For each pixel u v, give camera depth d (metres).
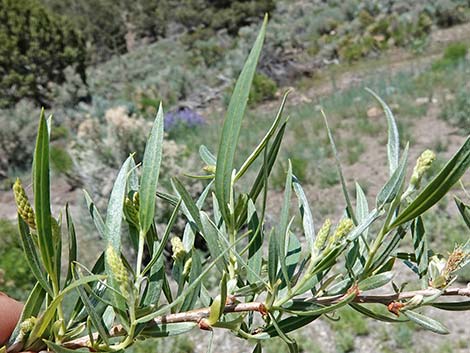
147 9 36.12
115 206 0.79
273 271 0.79
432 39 19.00
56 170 10.22
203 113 16.14
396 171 0.77
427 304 0.81
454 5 20.03
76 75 17.47
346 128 10.56
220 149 0.79
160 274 0.81
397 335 4.74
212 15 31.06
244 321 0.90
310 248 0.87
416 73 14.22
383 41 19.06
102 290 0.83
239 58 19.09
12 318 1.11
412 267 0.93
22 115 12.87
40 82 17.59
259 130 11.70
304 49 20.30
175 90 17.75
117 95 18.59
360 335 4.88
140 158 8.14
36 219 0.71
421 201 0.75
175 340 4.98
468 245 0.85
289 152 9.12
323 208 7.67
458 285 4.99
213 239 0.82
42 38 17.69
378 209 0.78
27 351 0.78
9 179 11.40
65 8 35.75
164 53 28.81
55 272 0.75
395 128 0.84
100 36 34.00
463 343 4.69
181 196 0.82
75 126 15.22
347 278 0.87
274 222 6.46
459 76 12.41
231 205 0.84
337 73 17.86
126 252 5.23
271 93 15.93
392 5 22.88
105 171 7.73
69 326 0.82
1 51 17.06
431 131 9.69
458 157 0.72
